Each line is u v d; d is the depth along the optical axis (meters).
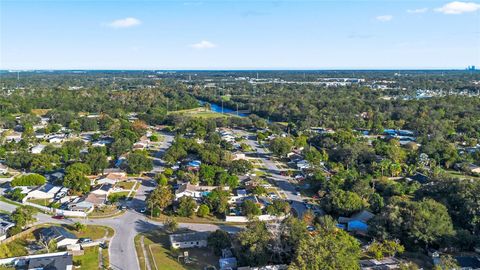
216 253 99.12
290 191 147.62
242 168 161.62
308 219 114.69
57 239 102.00
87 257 96.75
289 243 94.25
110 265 93.31
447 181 129.00
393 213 102.88
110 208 128.38
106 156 178.00
